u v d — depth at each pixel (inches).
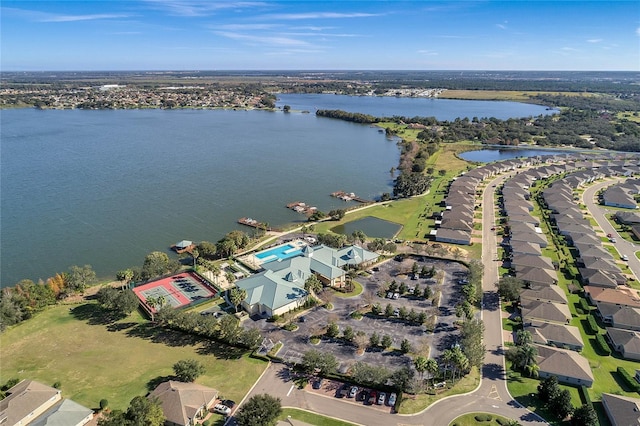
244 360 4552.2
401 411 3831.2
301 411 3833.7
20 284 5644.7
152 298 5349.4
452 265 6707.7
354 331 5027.1
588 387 4101.9
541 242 7372.1
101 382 4222.4
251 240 7726.4
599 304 5388.8
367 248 7204.7
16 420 3580.2
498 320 5251.0
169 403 3718.0
